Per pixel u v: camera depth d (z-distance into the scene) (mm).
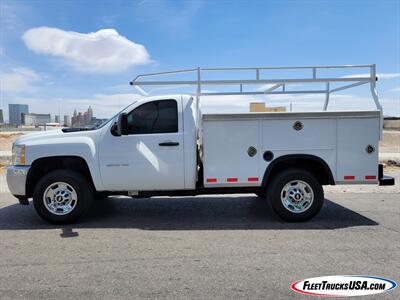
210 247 4949
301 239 5281
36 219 6535
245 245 5027
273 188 6141
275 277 3945
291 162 6359
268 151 6102
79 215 6105
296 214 6145
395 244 5039
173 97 6172
